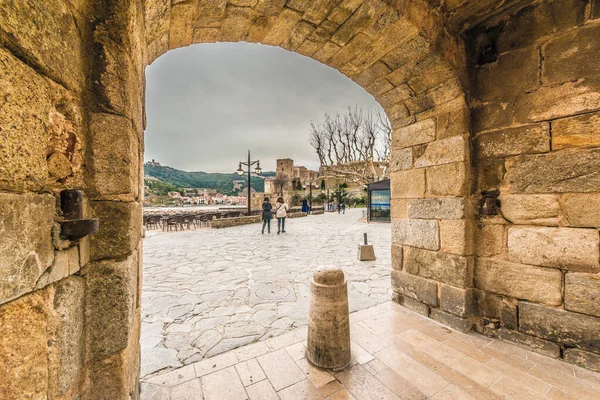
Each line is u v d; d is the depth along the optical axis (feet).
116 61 3.25
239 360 6.76
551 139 6.88
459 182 8.25
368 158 61.36
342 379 6.05
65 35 2.65
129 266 3.39
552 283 6.84
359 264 16.98
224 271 15.55
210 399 5.51
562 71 6.70
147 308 10.36
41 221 2.34
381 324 8.61
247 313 9.89
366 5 6.15
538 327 7.02
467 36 8.51
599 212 6.16
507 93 7.70
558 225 6.75
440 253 8.75
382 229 35.58
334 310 6.44
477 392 5.65
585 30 6.39
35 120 2.28
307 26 6.92
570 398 5.45
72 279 2.86
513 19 7.55
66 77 2.68
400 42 7.42
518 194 7.46
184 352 7.38
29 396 2.20
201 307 10.44
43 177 2.41
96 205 3.16
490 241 8.00
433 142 9.02
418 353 7.03
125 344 3.35
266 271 15.52
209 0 5.56
